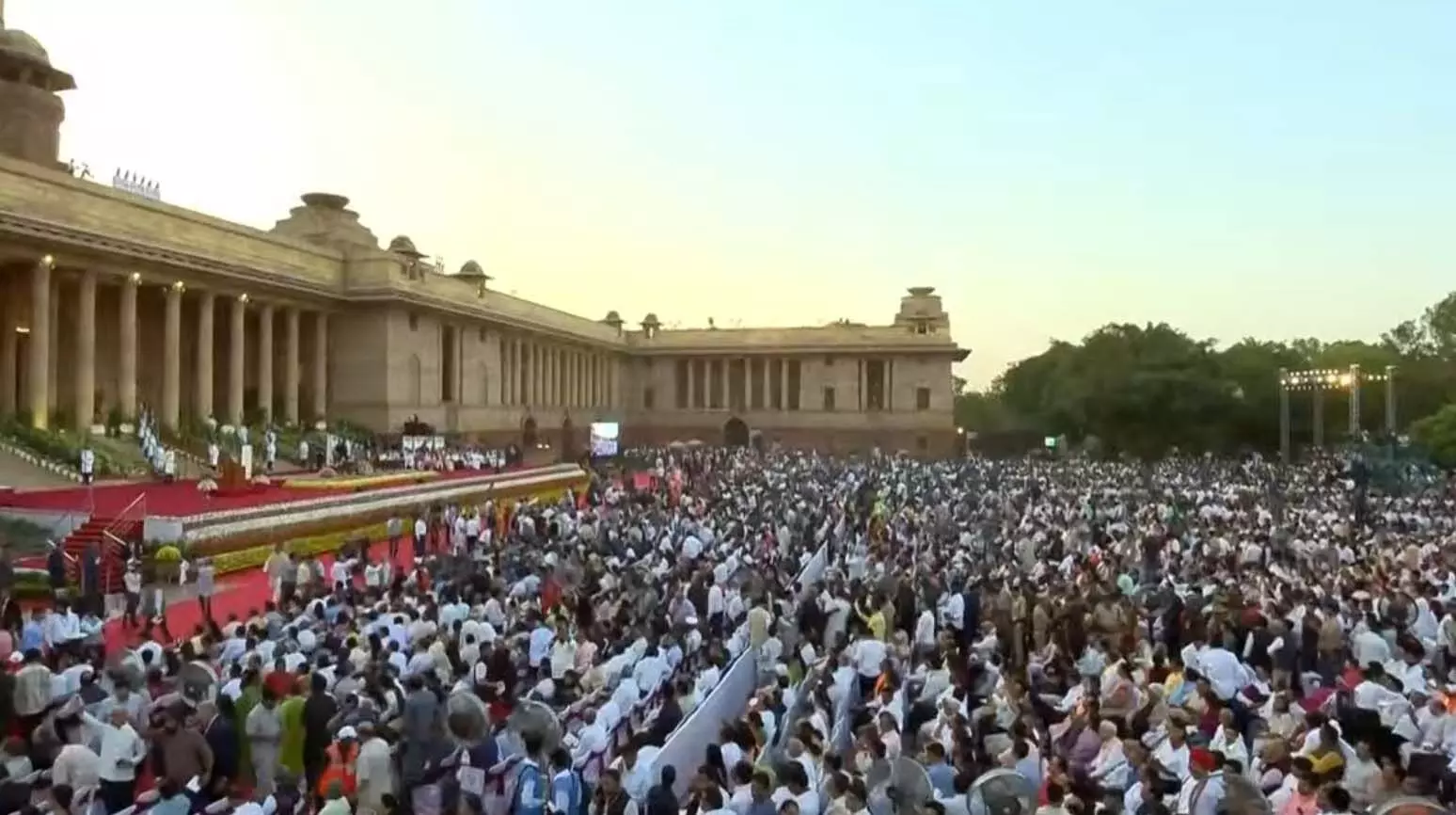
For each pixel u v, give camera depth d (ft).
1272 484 203.82
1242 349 428.56
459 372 279.49
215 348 226.38
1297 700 58.39
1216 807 38.40
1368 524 137.49
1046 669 64.69
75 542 104.32
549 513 139.33
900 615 81.56
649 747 50.19
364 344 246.88
